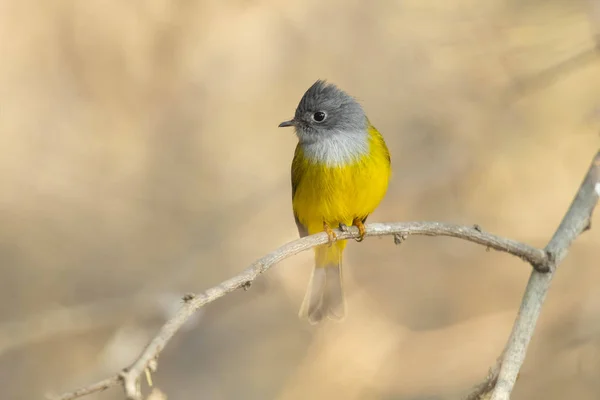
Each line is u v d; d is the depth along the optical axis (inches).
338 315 399.2
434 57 517.0
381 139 385.7
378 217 541.0
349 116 372.2
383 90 548.1
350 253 546.3
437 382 479.2
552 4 474.3
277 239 565.3
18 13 596.4
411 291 531.5
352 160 368.2
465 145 523.5
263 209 580.1
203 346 551.8
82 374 515.8
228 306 554.9
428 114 529.3
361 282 536.1
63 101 600.4
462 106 522.0
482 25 491.5
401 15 544.7
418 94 535.2
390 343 494.3
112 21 581.0
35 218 614.2
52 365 545.0
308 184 374.0
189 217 596.7
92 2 582.9
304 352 543.2
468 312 521.7
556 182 527.2
